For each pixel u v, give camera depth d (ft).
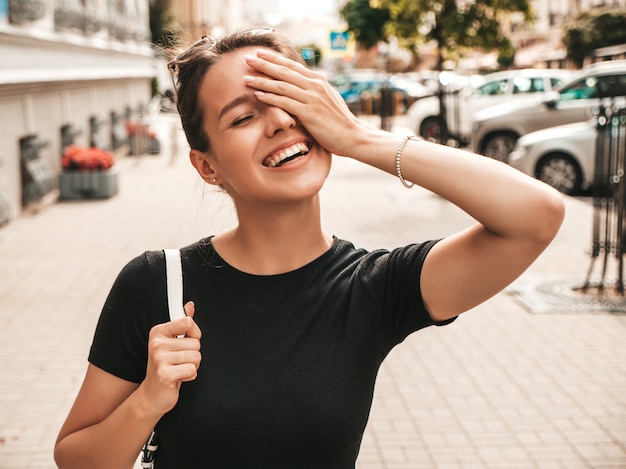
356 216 33.24
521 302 20.52
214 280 4.83
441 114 38.22
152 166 53.93
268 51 4.61
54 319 19.12
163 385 4.23
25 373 15.67
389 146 4.52
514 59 124.98
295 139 4.56
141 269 4.89
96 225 31.35
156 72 85.05
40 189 35.17
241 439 4.50
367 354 4.74
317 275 4.87
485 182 4.37
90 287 22.04
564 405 14.26
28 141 35.58
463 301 4.74
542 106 46.44
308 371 4.58
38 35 34.12
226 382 4.54
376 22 83.76
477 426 13.42
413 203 36.45
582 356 16.79
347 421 4.58
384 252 5.06
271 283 4.79
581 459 12.26
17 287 21.98
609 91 21.26
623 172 21.02
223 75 4.59
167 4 112.68
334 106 4.54
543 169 37.58
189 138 4.84
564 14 115.75
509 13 38.40
